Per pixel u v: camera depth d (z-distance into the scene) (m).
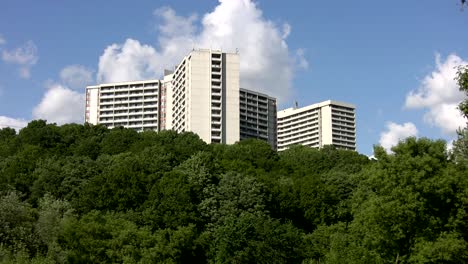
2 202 70.81
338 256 70.94
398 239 61.12
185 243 85.88
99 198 96.88
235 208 99.56
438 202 60.69
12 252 64.12
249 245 89.44
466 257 57.38
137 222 91.19
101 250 75.06
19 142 133.25
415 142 64.00
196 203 100.12
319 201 107.69
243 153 136.75
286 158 151.25
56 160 113.88
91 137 140.50
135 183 98.88
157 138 142.38
